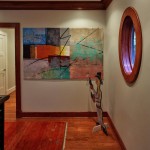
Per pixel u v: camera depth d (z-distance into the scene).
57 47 4.60
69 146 3.26
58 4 4.47
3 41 6.86
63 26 4.59
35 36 4.57
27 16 4.55
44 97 4.70
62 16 4.57
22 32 4.58
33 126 4.15
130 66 3.01
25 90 4.68
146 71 2.04
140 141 2.26
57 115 4.71
